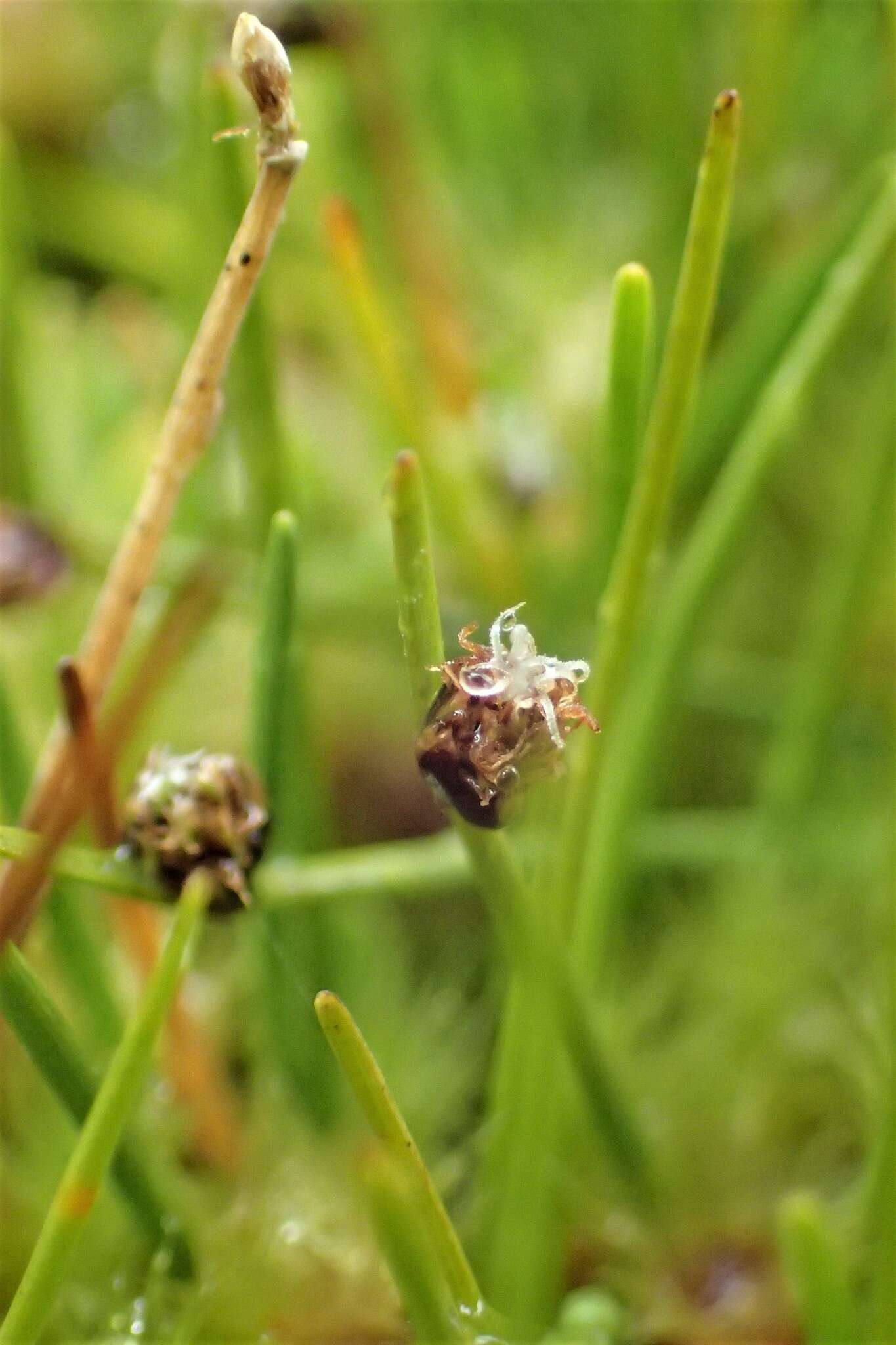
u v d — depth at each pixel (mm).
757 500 105
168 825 90
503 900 91
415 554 86
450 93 175
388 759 140
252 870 91
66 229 174
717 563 105
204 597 108
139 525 91
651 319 94
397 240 141
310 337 180
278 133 87
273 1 123
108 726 93
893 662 137
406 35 161
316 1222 103
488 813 88
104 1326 99
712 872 121
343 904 112
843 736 125
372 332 110
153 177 186
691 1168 108
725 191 88
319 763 110
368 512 154
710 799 133
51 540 111
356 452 161
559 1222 101
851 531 111
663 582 117
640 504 92
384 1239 83
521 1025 96
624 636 93
